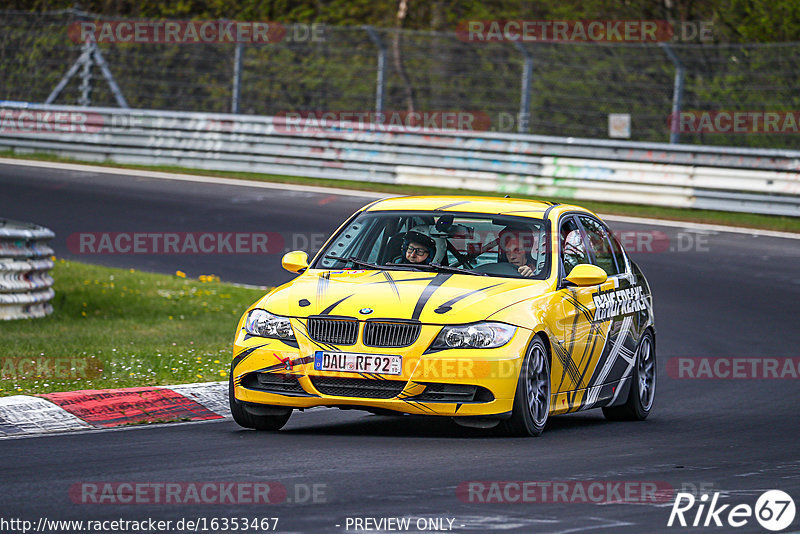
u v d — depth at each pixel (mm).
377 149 99688
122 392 32312
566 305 31250
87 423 30094
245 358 29109
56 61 120312
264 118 103500
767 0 123250
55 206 84438
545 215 33219
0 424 28625
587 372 32500
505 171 95375
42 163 105062
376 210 33562
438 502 20734
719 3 124625
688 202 89562
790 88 100250
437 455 26062
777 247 76688
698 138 108750
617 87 112062
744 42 122562
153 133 106875
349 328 28359
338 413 34594
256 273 68750
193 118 105812
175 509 19750
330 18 135500
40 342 45250
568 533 18594
